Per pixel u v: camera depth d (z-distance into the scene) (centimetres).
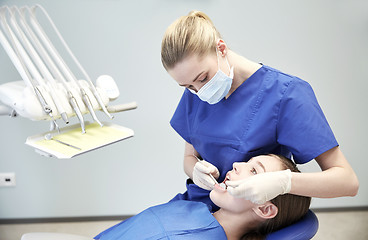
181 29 96
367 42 195
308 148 100
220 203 111
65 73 127
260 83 108
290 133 103
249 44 194
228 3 187
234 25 190
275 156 108
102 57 191
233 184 96
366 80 201
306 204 108
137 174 212
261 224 109
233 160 114
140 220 113
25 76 114
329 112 207
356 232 206
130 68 194
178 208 116
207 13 188
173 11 187
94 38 188
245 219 110
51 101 116
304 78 200
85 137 126
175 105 202
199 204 117
